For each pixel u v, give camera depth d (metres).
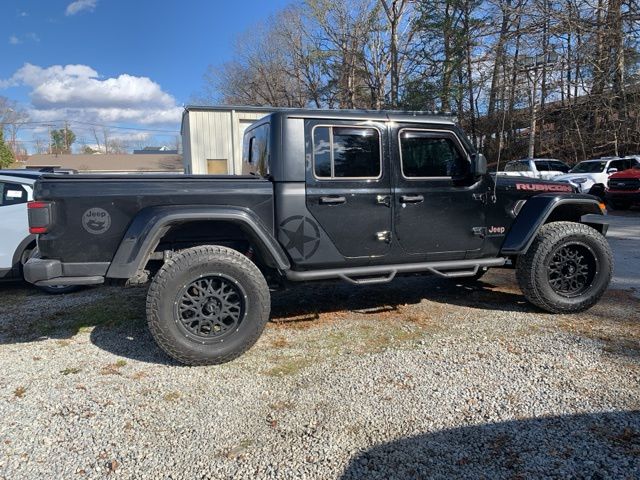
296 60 33.62
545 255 4.20
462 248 4.12
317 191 3.62
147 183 3.34
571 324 4.05
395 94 23.38
